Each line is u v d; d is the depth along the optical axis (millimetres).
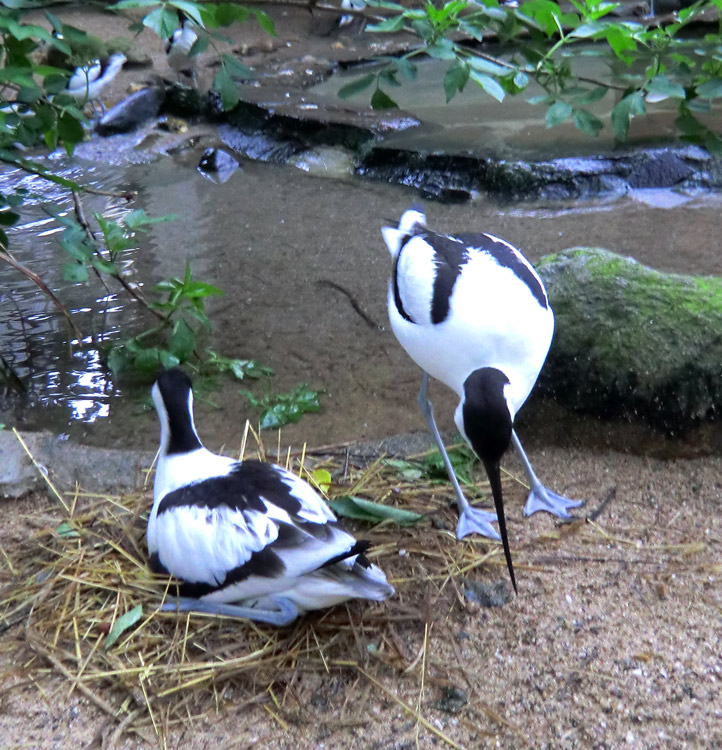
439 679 3021
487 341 3426
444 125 7914
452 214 6738
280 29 10883
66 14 10680
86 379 5082
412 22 4484
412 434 4371
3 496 4012
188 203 7188
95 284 5957
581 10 4461
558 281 4301
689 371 3965
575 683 2990
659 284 4195
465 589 3400
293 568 2982
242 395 4875
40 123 4562
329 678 3045
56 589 3428
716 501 3801
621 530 3695
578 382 4145
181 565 3230
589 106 8016
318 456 4219
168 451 3547
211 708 2963
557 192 6762
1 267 6164
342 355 5180
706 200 6574
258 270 6070
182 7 3908
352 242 6418
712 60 4469
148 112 8617
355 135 7766
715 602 3289
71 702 2996
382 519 3715
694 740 2771
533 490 3883
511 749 2781
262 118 8320
